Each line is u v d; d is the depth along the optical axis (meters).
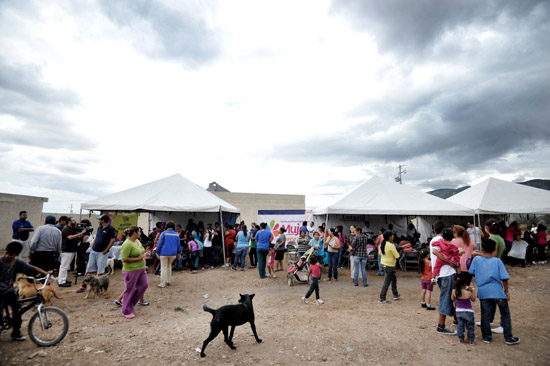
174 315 5.84
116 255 10.31
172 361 3.81
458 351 4.07
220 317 3.98
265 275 10.17
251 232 12.22
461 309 4.35
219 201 13.23
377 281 9.49
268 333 4.80
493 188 14.22
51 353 3.99
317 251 10.03
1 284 4.10
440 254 4.75
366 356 3.95
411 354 4.00
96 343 4.34
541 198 13.37
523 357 3.89
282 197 24.91
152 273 10.33
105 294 7.16
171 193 12.14
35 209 17.34
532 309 6.14
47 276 4.54
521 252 11.51
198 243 10.98
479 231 10.91
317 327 5.07
